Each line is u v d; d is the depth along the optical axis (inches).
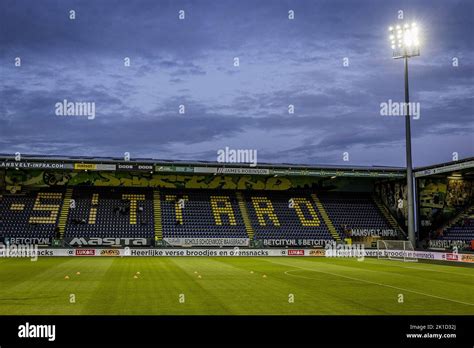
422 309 678.5
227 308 674.8
